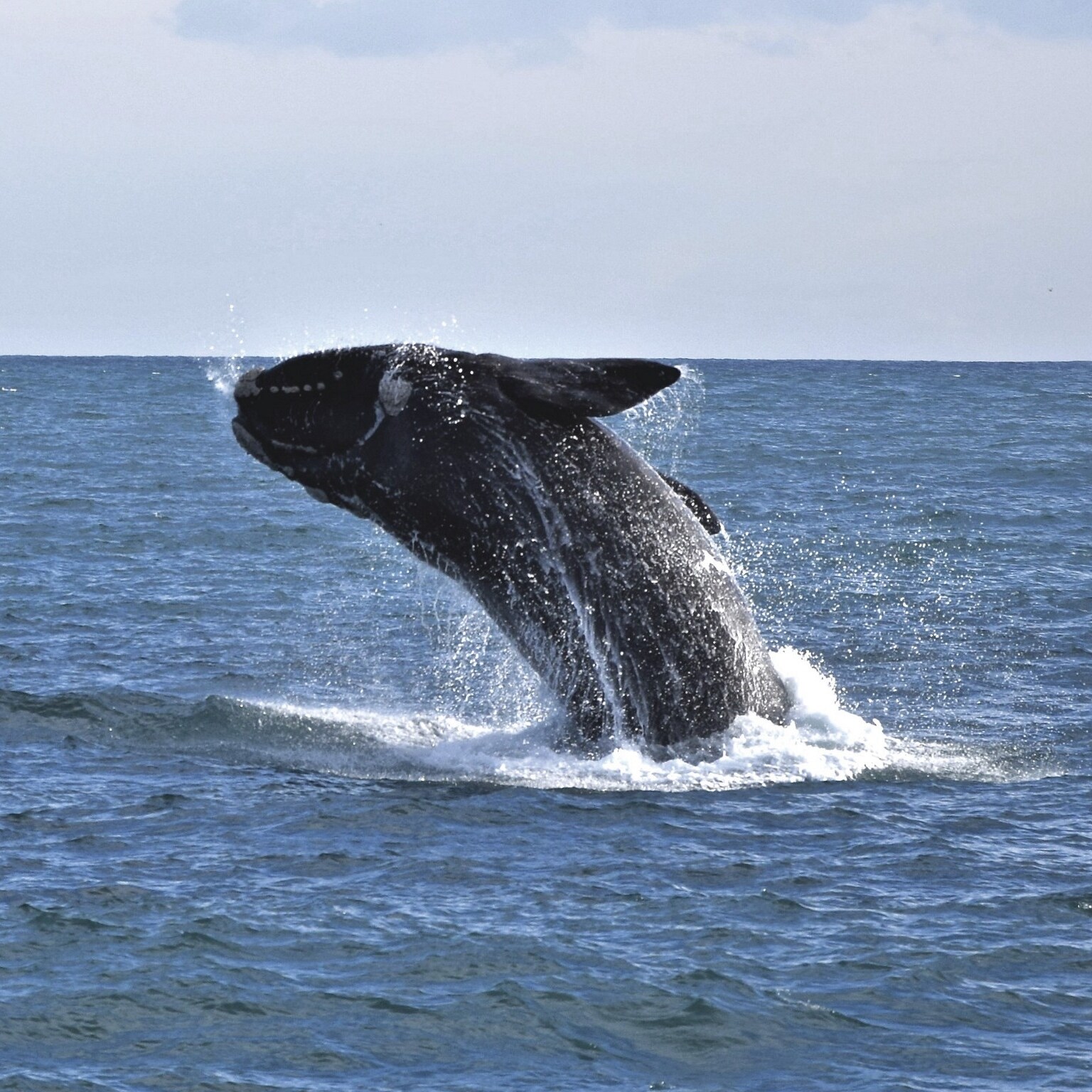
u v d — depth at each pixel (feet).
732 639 250.57
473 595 254.68
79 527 532.73
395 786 237.66
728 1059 156.35
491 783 240.12
